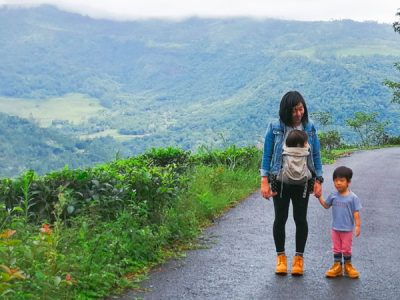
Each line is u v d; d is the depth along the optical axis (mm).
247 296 6391
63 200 6688
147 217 8766
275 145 6988
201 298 6344
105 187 8695
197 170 13609
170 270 7270
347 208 6996
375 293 6492
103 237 7363
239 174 14508
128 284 6664
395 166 22438
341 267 7020
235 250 8156
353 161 25656
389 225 9914
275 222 7117
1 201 8039
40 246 6344
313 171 7008
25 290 5805
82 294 6223
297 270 7047
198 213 10039
